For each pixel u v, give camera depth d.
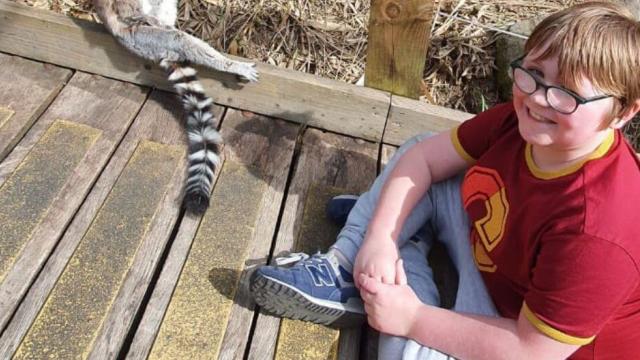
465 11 3.94
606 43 1.52
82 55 3.29
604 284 1.62
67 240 2.51
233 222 2.70
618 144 1.75
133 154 2.93
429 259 2.62
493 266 2.10
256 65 3.18
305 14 3.89
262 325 2.34
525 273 1.93
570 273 1.65
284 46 3.79
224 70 3.15
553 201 1.76
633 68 1.54
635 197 1.67
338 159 3.12
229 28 3.83
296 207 2.82
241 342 2.28
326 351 2.29
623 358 1.82
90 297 2.33
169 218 2.68
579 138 1.66
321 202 2.87
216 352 2.23
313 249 2.66
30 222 2.54
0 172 2.70
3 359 2.11
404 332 2.04
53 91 3.19
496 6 4.00
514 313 2.07
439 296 2.46
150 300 2.35
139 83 3.34
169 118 3.19
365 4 3.98
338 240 2.40
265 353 2.26
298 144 3.21
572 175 1.74
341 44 3.81
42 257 2.43
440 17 3.88
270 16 3.84
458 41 3.77
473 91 3.71
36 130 2.94
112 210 2.64
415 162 2.35
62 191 2.69
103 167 2.84
